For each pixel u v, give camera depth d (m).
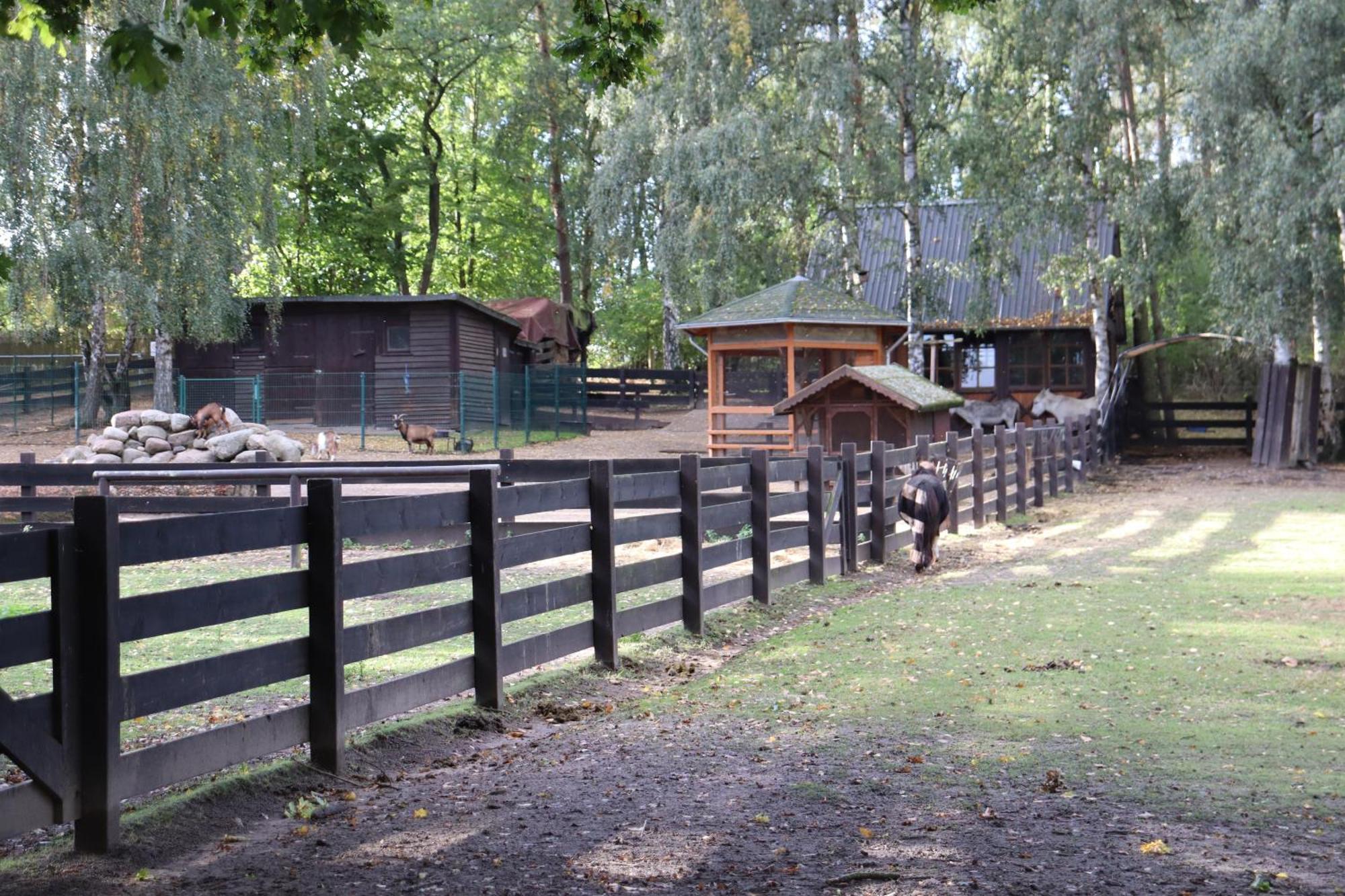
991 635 10.43
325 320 35.69
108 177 28.47
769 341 27.14
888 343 29.31
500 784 5.95
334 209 46.78
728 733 7.08
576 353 53.72
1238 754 6.52
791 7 33.91
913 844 4.93
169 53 7.06
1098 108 32.53
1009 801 5.60
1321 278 30.52
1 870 4.57
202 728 7.18
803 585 13.36
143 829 4.96
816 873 4.57
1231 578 13.77
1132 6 32.62
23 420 34.06
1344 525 19.59
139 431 25.86
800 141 33.66
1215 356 49.12
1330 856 4.77
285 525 5.81
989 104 34.00
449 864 4.70
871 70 33.78
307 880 4.50
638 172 35.97
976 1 9.93
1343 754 6.50
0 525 17.42
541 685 8.20
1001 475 20.31
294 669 5.87
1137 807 5.49
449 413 34.97
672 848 4.89
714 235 34.09
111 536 4.74
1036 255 41.31
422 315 35.28
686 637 10.28
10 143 27.45
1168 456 37.53
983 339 41.03
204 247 29.55
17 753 4.43
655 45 10.10
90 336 35.97
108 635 4.73
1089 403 37.06
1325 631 10.38
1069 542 17.77
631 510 17.86
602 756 6.53
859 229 37.06
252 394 34.66
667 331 53.69
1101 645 9.89
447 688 7.21
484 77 53.44
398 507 6.74
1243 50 30.22
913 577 14.52
